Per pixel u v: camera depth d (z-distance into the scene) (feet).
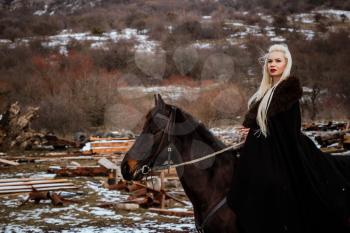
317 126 79.82
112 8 290.35
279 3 306.55
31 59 138.51
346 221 13.65
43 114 81.92
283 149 13.83
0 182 40.34
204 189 14.70
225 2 303.89
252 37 193.88
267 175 13.70
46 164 55.47
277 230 13.52
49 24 235.61
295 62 129.08
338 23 266.36
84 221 29.09
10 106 69.26
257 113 14.37
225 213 14.32
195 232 26.21
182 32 187.93
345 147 56.65
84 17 268.41
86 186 41.55
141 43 169.68
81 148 71.05
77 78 92.68
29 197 34.65
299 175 13.71
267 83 14.83
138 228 27.22
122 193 38.50
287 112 13.82
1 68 131.54
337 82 112.47
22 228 27.43
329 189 13.69
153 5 288.92
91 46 177.06
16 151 66.95
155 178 36.94
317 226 13.65
